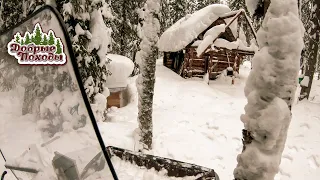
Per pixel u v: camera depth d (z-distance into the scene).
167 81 16.36
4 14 7.91
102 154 1.26
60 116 1.33
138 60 6.82
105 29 8.12
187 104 11.72
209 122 9.24
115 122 8.49
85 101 1.25
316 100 15.43
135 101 11.81
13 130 1.48
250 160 2.40
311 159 6.93
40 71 1.34
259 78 2.38
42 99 1.37
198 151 7.28
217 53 19.36
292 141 7.86
